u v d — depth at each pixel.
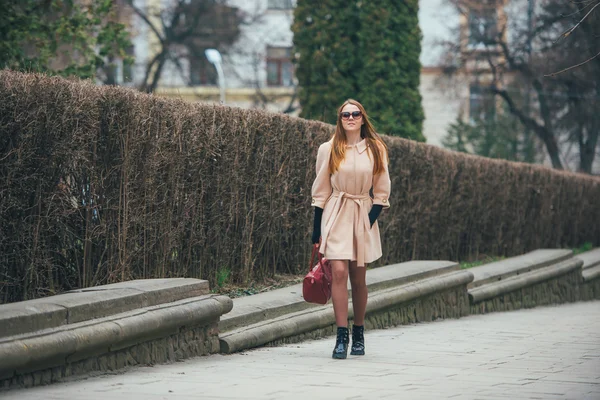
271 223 14.32
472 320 15.43
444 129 62.72
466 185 22.47
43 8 18.56
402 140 18.55
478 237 23.72
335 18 25.52
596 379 7.87
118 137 10.53
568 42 37.41
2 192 8.85
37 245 9.40
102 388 7.07
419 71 25.89
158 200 11.47
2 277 9.02
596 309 20.08
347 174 9.39
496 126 54.41
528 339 11.66
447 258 21.89
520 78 49.62
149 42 59.56
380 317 13.16
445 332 12.64
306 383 7.46
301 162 14.98
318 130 15.41
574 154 51.12
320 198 9.59
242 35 59.19
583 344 11.04
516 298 19.84
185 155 11.94
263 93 61.47
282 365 8.70
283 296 11.69
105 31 20.28
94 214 10.23
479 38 48.50
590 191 33.75
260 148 13.77
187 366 8.58
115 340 7.87
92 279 10.31
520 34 44.88
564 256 23.47
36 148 9.21
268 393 6.89
